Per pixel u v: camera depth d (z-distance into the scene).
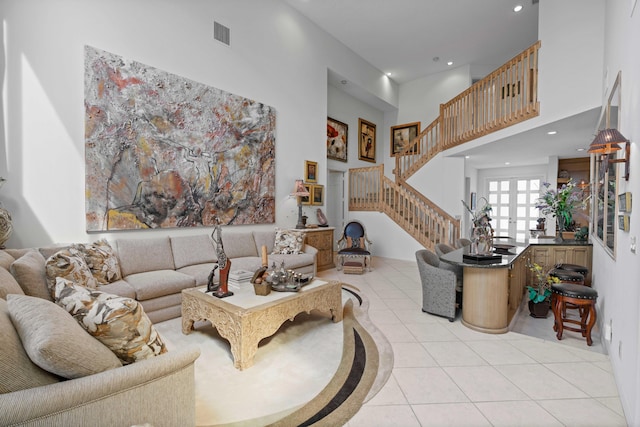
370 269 5.52
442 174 6.70
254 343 2.17
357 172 7.54
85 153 3.04
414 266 5.87
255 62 4.76
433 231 6.37
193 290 2.67
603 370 2.12
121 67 3.26
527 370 2.12
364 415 1.66
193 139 3.91
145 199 3.46
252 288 2.72
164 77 3.61
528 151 6.14
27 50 2.72
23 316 1.07
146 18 3.50
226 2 4.34
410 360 2.26
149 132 3.49
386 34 6.29
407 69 7.92
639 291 1.44
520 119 4.48
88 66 3.04
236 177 4.44
